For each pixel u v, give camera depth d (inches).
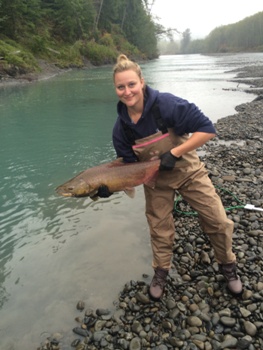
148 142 68.8
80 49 1052.5
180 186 73.5
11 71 598.2
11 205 135.3
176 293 84.0
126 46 1429.6
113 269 95.8
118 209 129.0
